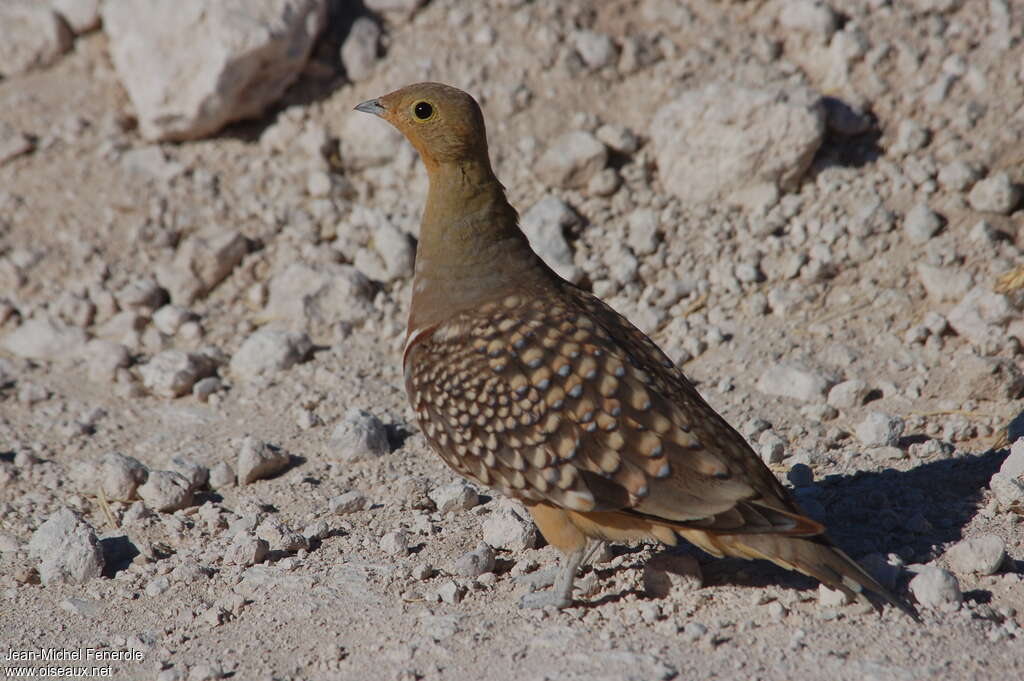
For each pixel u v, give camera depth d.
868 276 13.45
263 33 15.27
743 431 11.31
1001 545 8.48
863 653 7.63
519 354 8.27
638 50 15.99
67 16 17.06
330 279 14.08
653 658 7.60
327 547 9.82
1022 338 12.15
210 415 12.52
